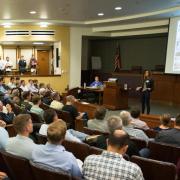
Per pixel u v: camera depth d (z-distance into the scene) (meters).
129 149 2.69
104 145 2.80
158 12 8.40
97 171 1.72
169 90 10.09
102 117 3.65
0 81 8.95
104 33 12.03
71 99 5.26
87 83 13.53
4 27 11.14
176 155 2.79
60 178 1.68
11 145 2.29
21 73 11.91
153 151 2.93
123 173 1.65
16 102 5.57
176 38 8.74
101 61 14.05
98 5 7.82
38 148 2.07
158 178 2.17
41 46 13.80
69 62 11.67
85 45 13.95
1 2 7.41
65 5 7.85
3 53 13.37
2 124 3.31
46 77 11.21
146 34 10.98
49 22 10.62
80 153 2.59
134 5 7.71
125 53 13.08
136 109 4.13
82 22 10.86
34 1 7.32
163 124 3.78
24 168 1.96
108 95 9.02
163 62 11.59
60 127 2.01
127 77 12.25
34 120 4.28
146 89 8.03
